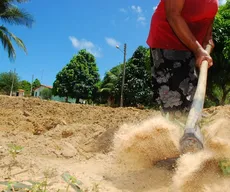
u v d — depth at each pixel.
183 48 3.34
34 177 2.40
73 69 47.59
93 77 48.50
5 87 57.62
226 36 15.45
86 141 4.33
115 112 7.85
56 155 3.54
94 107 8.87
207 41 3.55
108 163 3.19
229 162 2.23
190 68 3.32
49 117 7.24
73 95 48.12
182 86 3.32
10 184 1.94
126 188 2.45
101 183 2.49
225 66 15.96
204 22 3.38
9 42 22.80
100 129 4.92
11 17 22.69
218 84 16.91
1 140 3.97
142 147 3.06
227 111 4.77
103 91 38.94
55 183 2.26
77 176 2.56
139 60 29.38
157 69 3.41
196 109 2.45
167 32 3.35
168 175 2.73
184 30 3.04
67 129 4.97
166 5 3.09
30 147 3.71
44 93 64.12
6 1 22.14
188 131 2.23
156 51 3.41
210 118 3.32
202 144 2.21
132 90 28.98
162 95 3.37
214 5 3.26
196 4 3.20
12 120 6.82
